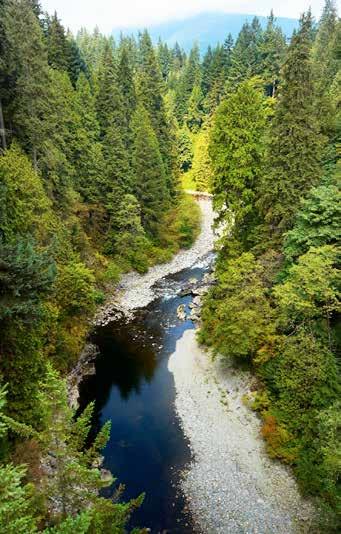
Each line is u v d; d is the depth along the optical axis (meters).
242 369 24.86
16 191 21.06
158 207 48.22
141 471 19.16
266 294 23.64
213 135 28.17
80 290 26.03
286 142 22.92
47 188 29.91
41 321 17.14
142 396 24.50
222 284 24.84
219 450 20.09
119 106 48.06
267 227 25.00
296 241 21.44
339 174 22.67
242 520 16.44
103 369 27.02
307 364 18.06
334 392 17.48
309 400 18.05
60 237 26.52
